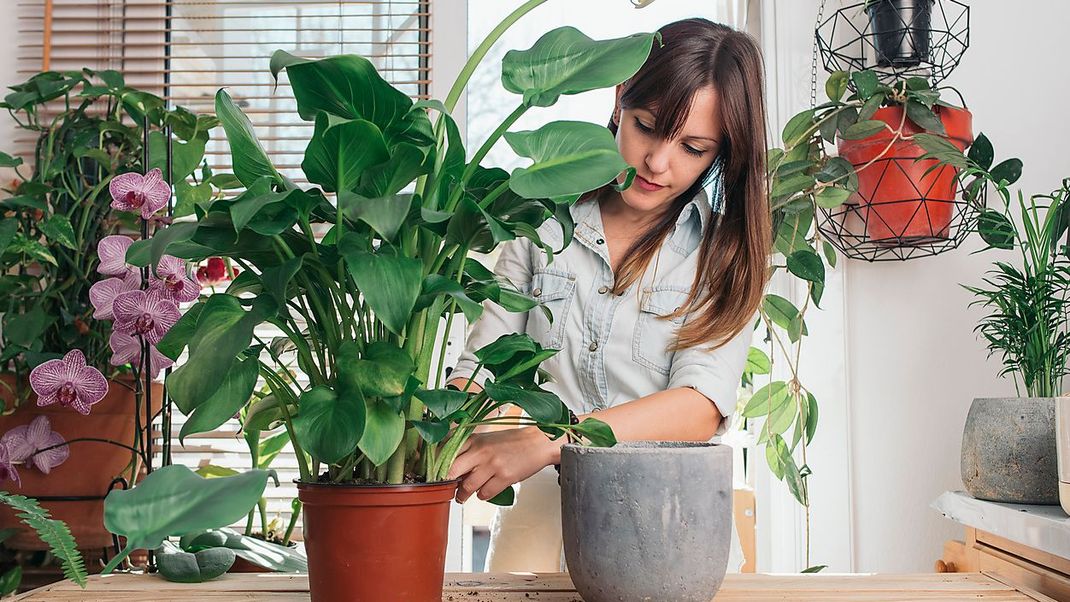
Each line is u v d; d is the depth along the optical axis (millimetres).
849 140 1660
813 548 1853
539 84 716
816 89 1920
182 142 1826
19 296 1585
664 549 711
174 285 1364
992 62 1840
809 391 1854
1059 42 1829
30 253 1508
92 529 1488
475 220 690
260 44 2146
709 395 1264
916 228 1655
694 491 720
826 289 1870
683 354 1347
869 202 1677
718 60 1271
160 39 2131
